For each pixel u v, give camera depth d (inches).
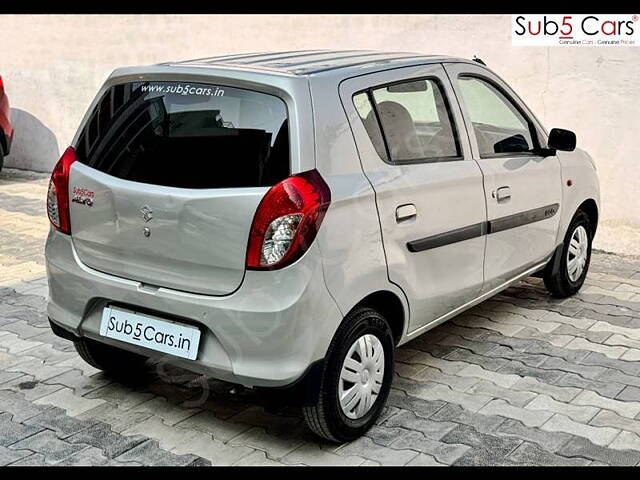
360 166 138.1
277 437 146.0
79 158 149.3
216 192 128.8
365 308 140.3
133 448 142.3
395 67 154.3
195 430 148.6
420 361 179.8
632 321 203.9
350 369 138.3
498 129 182.1
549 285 214.8
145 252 136.6
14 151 412.2
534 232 191.9
